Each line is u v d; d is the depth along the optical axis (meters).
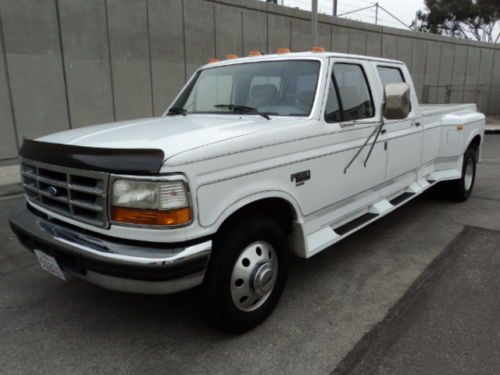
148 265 2.40
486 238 4.91
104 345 2.95
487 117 25.33
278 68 3.86
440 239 4.89
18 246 4.76
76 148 2.65
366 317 3.25
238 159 2.75
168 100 12.03
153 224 2.42
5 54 9.09
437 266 4.15
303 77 3.68
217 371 2.66
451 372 2.60
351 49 18.11
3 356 2.83
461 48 24.28
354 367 2.67
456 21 36.88
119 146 2.59
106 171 2.47
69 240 2.69
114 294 3.67
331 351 2.84
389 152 4.46
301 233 3.33
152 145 2.56
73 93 10.17
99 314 3.35
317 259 4.36
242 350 2.87
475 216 5.76
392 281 3.85
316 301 3.50
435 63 22.97
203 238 2.58
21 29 9.20
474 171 6.71
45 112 9.84
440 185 6.39
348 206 4.01
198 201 2.51
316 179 3.43
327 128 3.53
